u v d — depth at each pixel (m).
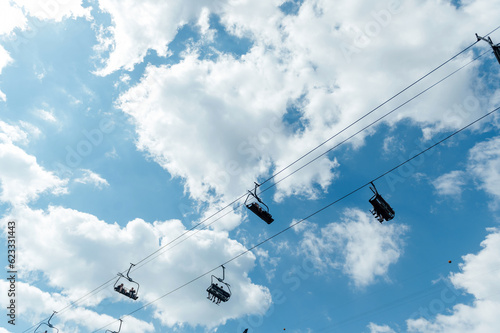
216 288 24.61
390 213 17.73
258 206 19.98
